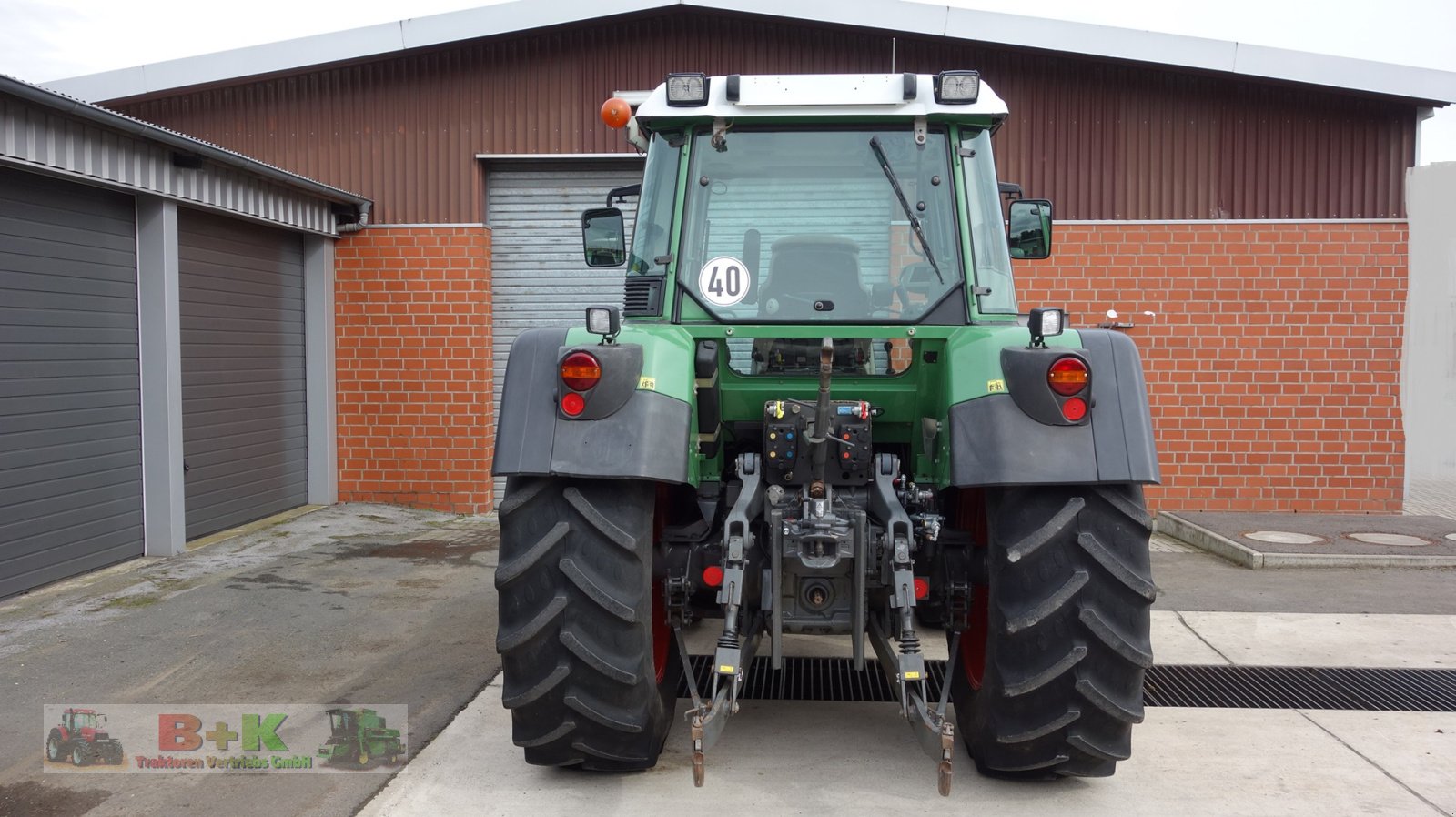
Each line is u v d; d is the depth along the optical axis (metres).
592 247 4.07
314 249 8.53
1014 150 8.30
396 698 4.18
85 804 3.21
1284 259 8.18
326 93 8.63
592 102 8.48
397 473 8.74
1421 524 7.78
